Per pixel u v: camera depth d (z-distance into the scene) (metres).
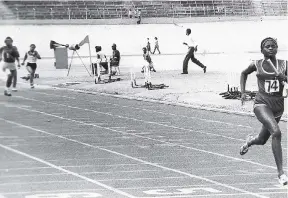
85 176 13.88
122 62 64.25
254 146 18.28
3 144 17.92
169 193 12.01
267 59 13.62
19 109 26.78
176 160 15.99
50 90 36.94
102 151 17.39
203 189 12.43
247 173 14.21
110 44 90.31
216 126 22.64
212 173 14.23
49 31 92.12
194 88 35.50
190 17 113.38
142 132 21.33
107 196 11.79
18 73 49.41
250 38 93.19
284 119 23.16
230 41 89.94
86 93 35.84
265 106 13.52
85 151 17.34
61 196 11.80
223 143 18.86
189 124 23.23
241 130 21.62
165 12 115.38
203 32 99.50
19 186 12.65
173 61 66.56
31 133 20.45
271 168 14.85
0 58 33.47
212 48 82.06
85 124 23.17
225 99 30.20
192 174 14.11
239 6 116.88
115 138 19.89
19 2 99.25
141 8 115.38
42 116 24.97
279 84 13.52
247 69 14.02
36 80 44.31
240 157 16.42
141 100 31.92
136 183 13.09
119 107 29.05
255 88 34.41
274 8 115.75
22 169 14.51
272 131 13.11
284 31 99.50
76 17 107.81
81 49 84.75
